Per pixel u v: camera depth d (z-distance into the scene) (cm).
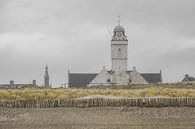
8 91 10356
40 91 10594
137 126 6675
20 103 8531
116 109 8144
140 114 7794
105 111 8044
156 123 6981
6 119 7594
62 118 7569
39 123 7119
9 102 8544
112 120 7325
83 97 9431
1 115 7862
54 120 7388
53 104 8512
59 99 9012
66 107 8475
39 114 7912
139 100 8356
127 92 10850
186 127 6550
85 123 7050
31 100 8819
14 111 8150
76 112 8025
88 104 8444
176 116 7638
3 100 8875
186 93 10244
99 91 11262
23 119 7544
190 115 7694
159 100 8312
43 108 8419
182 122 7038
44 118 7581
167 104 8262
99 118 7519
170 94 10231
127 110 8069
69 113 7962
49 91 10719
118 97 8931
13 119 7581
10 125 6938
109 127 6600
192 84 14850
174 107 8181
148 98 8419
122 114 7812
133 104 8338
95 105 8444
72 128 6575
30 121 7338
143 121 7200
